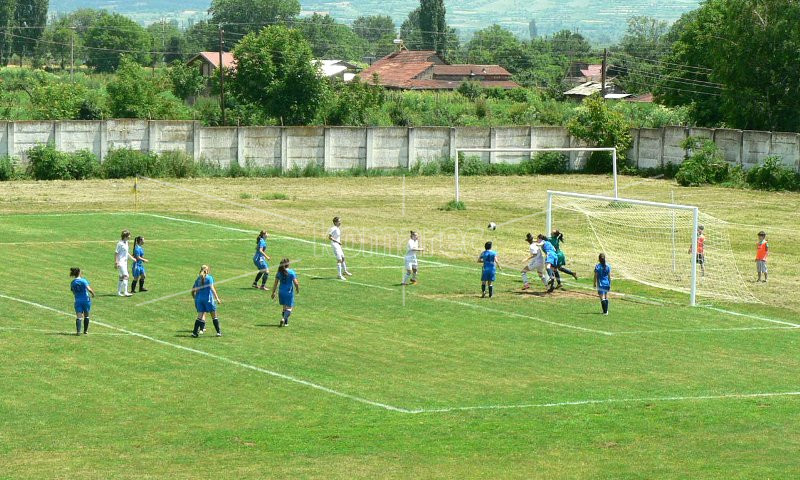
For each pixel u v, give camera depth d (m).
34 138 70.62
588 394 23.81
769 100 81.88
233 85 91.94
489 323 31.34
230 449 19.39
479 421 21.44
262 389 23.73
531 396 23.58
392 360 26.67
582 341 29.31
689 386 24.69
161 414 21.67
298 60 90.94
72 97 89.62
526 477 17.80
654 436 20.48
